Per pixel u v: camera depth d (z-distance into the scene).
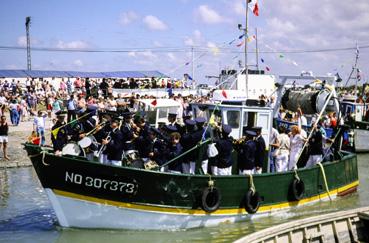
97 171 11.53
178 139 12.88
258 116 13.86
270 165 14.78
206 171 13.25
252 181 12.84
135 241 11.48
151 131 13.05
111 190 11.63
